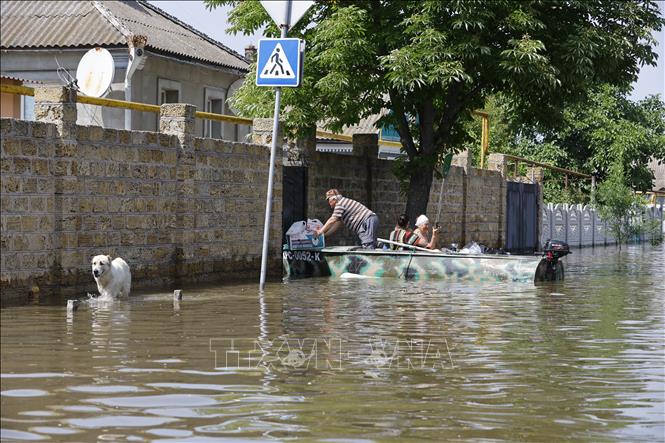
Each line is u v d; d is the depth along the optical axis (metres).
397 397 9.52
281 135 26.42
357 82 28.50
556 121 33.91
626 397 9.78
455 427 8.37
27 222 18.19
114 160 20.56
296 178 28.89
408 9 29.08
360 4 30.09
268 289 21.41
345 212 27.20
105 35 37.84
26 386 9.72
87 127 19.77
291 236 26.72
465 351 12.62
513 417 8.80
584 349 13.04
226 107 47.34
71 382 9.95
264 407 8.96
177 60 40.25
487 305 18.69
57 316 15.44
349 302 18.64
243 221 25.12
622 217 57.12
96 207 20.05
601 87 66.25
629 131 64.94
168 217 22.38
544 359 12.09
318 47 29.19
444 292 21.27
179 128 22.67
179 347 12.32
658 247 54.25
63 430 8.04
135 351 11.95
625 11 30.48
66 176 19.02
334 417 8.62
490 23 29.03
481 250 28.34
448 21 28.33
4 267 17.64
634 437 8.18
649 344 13.61
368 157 33.06
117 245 20.73
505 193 45.22
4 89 18.25
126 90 36.91
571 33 29.80
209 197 23.72
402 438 7.96
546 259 25.31
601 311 18.12
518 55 27.62
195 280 23.20
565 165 65.75
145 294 19.58
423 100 30.77
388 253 25.27
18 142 17.94
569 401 9.54
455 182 40.28
